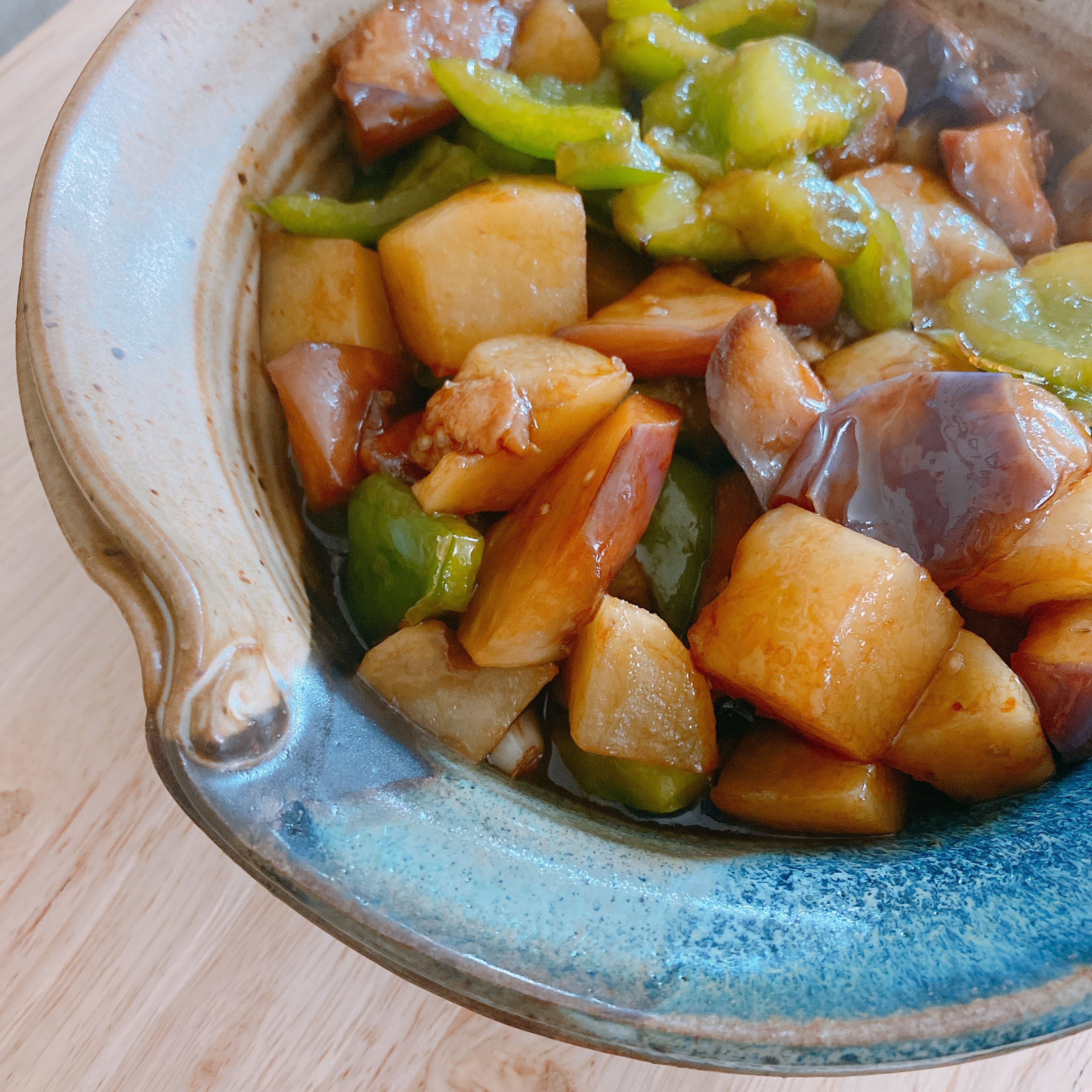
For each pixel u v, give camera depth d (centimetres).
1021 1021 24
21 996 29
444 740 28
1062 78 33
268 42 31
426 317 31
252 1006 29
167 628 25
